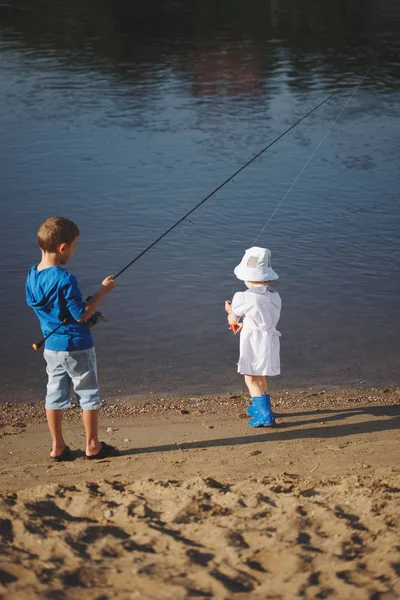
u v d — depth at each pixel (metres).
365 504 3.51
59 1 36.53
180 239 10.00
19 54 24.64
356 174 12.93
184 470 4.54
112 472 4.54
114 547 3.14
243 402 6.05
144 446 5.12
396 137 15.35
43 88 19.98
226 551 3.09
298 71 22.02
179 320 7.68
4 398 6.18
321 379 6.54
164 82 20.73
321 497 3.65
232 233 10.23
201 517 3.47
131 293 8.33
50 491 3.75
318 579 2.85
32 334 7.36
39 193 11.95
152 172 13.09
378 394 6.20
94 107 18.03
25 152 14.34
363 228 10.37
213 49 25.44
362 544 3.11
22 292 8.33
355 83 20.47
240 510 3.53
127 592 2.80
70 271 8.96
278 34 28.28
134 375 6.60
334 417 5.66
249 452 4.92
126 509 3.50
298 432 5.35
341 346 7.16
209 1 36.72
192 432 5.39
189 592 2.79
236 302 5.47
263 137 15.44
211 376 6.58
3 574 2.89
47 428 5.53
